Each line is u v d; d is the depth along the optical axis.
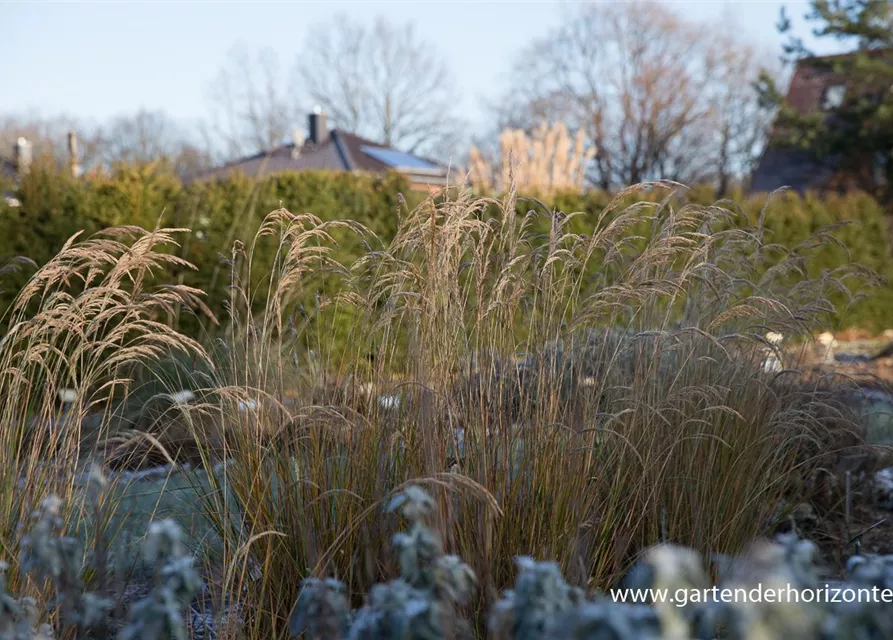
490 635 2.41
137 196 9.05
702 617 1.68
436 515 2.55
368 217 10.48
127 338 4.79
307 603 1.95
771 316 3.74
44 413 3.06
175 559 1.90
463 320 2.93
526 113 40.34
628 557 3.01
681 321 3.55
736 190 14.13
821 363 4.27
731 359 3.52
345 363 3.13
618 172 39.47
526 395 2.86
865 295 4.46
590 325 3.20
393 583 1.77
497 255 3.06
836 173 27.02
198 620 2.87
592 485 2.87
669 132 38.75
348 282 3.24
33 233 8.68
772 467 3.54
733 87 38.94
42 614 2.54
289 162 32.69
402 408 2.88
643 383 3.13
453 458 2.74
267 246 9.10
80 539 2.79
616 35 39.12
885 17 24.84
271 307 3.16
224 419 3.00
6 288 8.27
